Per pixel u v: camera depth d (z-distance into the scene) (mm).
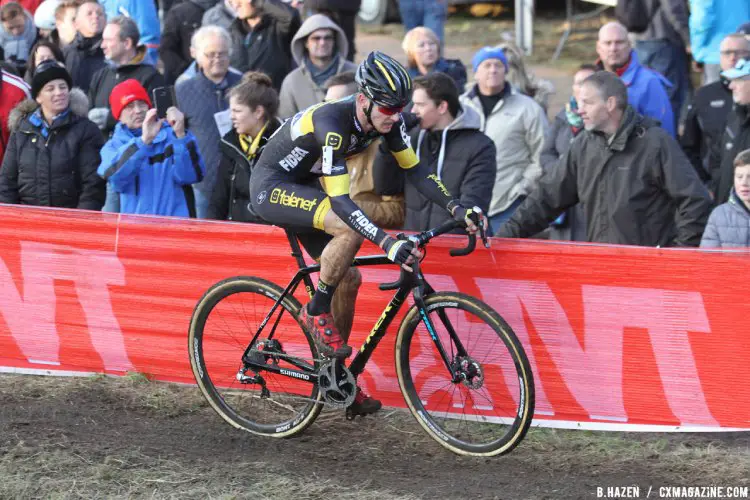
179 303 17219
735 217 15695
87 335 17797
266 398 16469
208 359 16828
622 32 21984
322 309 14148
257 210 14258
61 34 27000
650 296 14922
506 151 21453
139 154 18406
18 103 20016
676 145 15828
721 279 14500
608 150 16094
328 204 13625
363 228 12883
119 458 14578
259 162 14375
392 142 14055
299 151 13734
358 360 14797
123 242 17297
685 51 28609
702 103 22078
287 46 25047
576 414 15570
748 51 21438
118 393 17062
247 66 24766
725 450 14719
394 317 15414
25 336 18047
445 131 16797
